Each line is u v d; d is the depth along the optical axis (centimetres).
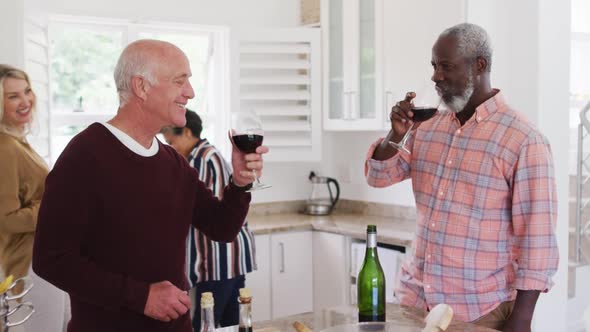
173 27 429
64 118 403
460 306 213
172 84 166
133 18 410
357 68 411
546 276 204
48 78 360
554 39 331
